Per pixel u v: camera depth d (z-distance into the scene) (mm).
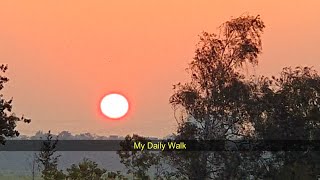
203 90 57500
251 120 56625
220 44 57656
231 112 56531
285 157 56844
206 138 55438
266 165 56156
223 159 55094
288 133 56875
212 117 56781
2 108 50938
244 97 56250
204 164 55406
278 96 57219
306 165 56656
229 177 55219
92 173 56719
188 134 56062
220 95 56281
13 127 51312
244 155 55500
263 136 56031
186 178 56125
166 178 56781
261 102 56875
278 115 57625
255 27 57438
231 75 57188
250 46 56844
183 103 57031
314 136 57312
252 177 55469
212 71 57219
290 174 54719
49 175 57500
